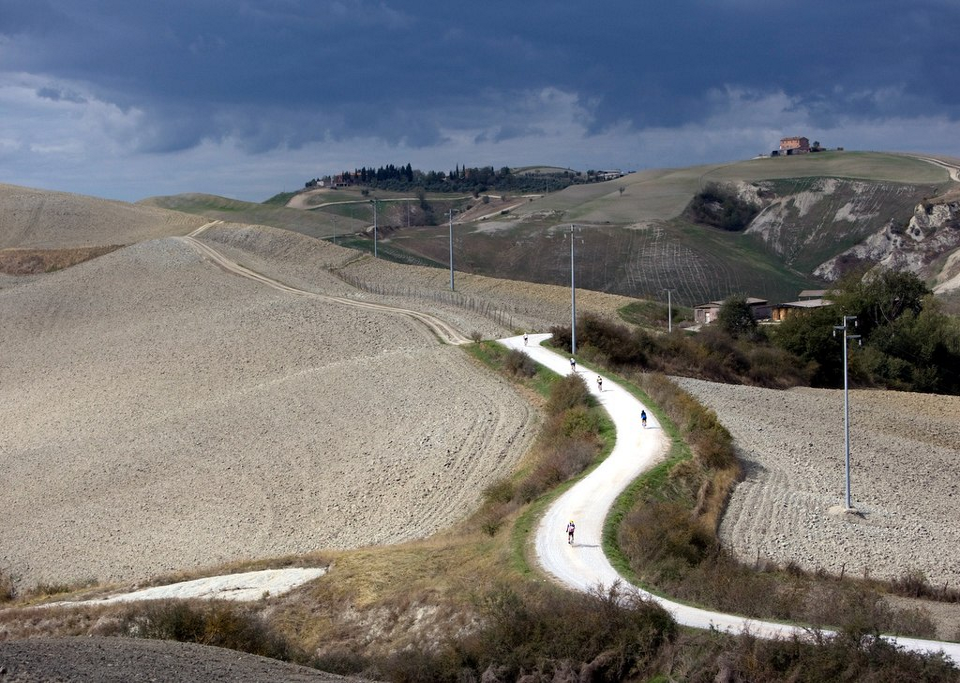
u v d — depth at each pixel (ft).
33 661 83.76
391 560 133.59
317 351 309.01
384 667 94.32
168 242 496.23
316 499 189.37
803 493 159.22
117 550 181.06
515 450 192.34
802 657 81.35
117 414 281.13
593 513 133.80
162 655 91.04
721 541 134.10
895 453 194.08
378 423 224.12
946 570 128.77
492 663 90.17
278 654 105.81
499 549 124.57
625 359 263.49
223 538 179.11
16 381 329.11
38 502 212.84
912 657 79.71
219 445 229.25
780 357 302.45
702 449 166.40
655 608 90.53
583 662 87.76
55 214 640.58
